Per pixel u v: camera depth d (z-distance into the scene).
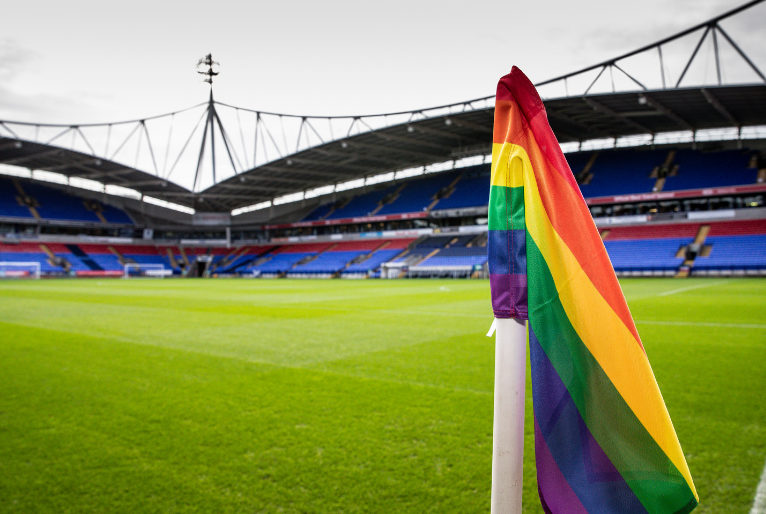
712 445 3.86
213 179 62.75
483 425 4.37
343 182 64.94
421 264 50.84
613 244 42.09
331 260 59.03
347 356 7.76
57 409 5.00
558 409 1.24
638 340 1.27
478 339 9.45
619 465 1.24
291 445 3.93
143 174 56.38
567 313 1.26
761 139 42.69
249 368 6.90
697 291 21.62
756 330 9.95
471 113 37.41
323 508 2.91
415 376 6.34
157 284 37.88
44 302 18.88
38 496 3.12
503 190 1.32
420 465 3.51
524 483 3.31
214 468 3.51
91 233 63.44
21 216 57.09
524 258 1.29
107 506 2.98
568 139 47.44
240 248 71.31
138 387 5.88
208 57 60.03
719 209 41.03
